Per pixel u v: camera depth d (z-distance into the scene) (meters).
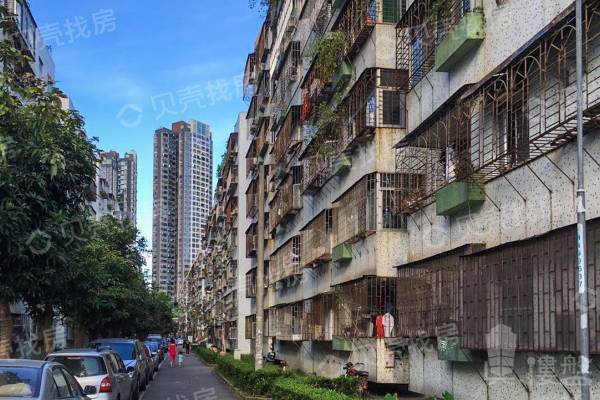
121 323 34.56
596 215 7.91
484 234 11.11
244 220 50.34
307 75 23.25
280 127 30.28
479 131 10.95
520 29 10.32
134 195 106.31
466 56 12.29
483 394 10.79
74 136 12.75
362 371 15.49
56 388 8.34
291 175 27.25
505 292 9.26
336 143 19.48
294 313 27.27
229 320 56.78
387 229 15.83
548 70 8.99
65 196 12.56
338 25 19.64
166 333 112.62
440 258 12.59
